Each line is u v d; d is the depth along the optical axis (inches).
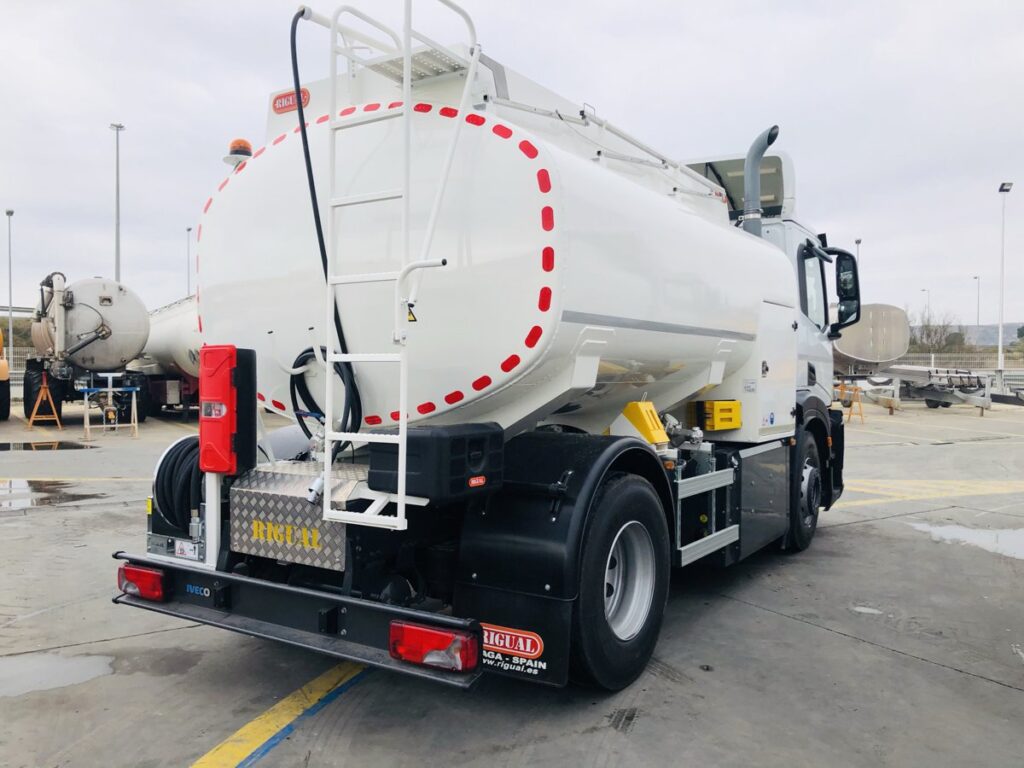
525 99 150.9
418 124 138.9
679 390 201.6
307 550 131.3
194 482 145.9
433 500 117.9
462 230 133.4
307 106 158.1
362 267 142.8
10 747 126.2
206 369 139.5
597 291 138.1
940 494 403.5
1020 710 144.6
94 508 322.7
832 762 124.1
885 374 1006.4
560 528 132.7
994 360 1689.2
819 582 231.3
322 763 122.1
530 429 154.9
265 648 172.1
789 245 273.1
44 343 684.1
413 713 140.1
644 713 140.7
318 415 153.4
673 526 172.7
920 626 191.6
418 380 137.9
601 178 147.5
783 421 241.9
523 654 132.6
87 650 169.6
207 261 171.3
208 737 130.3
